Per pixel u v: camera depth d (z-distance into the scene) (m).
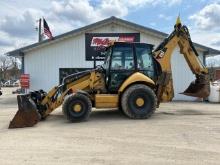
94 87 13.75
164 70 14.41
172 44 14.91
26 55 23.58
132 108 13.33
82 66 23.48
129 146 8.98
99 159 7.80
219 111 16.28
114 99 13.53
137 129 11.26
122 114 14.73
